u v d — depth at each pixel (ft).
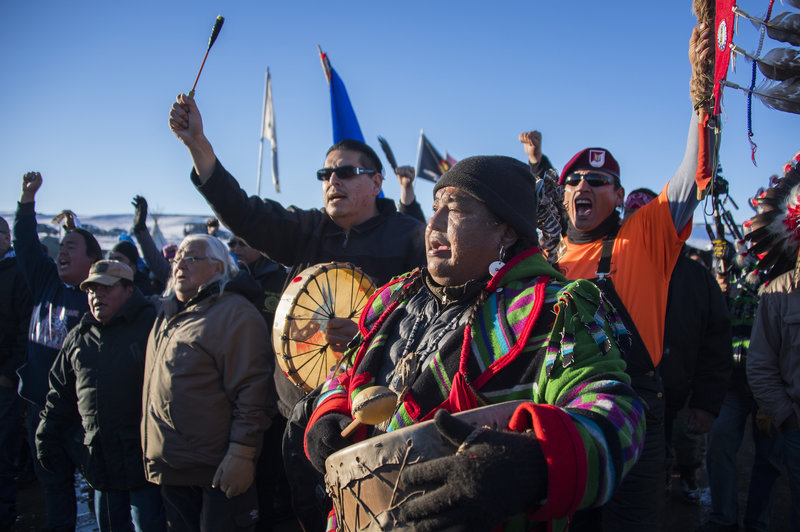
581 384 3.61
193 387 9.04
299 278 8.05
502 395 3.91
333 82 15.35
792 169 9.91
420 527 2.99
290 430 5.33
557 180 6.40
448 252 4.46
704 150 7.80
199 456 8.96
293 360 7.85
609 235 9.64
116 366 10.61
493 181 4.34
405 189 15.24
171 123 8.61
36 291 14.23
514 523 3.76
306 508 5.37
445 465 2.98
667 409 9.86
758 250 9.97
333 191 9.45
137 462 10.52
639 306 8.48
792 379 9.52
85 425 10.68
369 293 8.57
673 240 8.63
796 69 6.23
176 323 9.54
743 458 18.10
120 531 11.00
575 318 3.84
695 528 12.79
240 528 9.07
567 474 2.89
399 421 4.14
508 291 4.22
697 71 7.38
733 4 6.68
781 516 13.37
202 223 40.93
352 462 3.71
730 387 12.09
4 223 15.70
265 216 9.55
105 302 10.82
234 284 9.75
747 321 12.56
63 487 12.33
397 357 4.57
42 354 13.47
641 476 7.84
